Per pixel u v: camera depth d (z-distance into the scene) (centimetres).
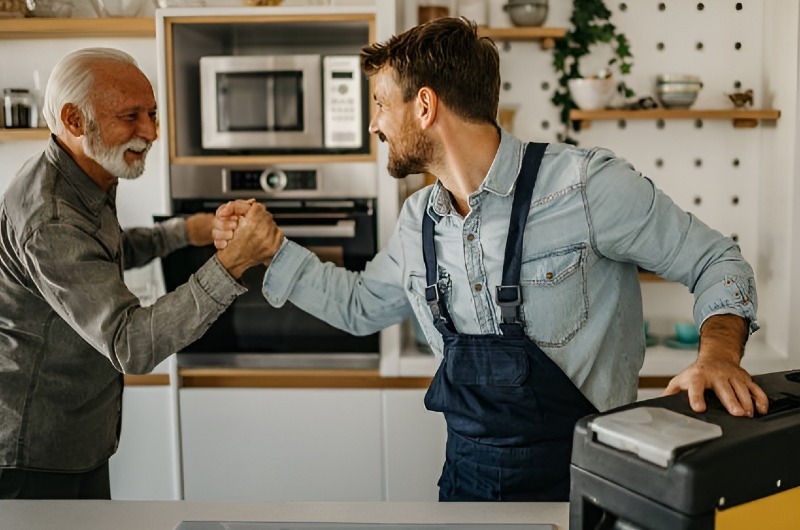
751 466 88
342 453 266
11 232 170
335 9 257
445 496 156
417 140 150
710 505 85
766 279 289
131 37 295
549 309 147
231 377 270
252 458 268
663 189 298
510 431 147
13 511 129
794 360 267
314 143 260
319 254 259
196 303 168
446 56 144
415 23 286
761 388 107
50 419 178
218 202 268
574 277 146
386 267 175
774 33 283
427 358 263
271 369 267
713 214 298
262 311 263
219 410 267
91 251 167
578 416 149
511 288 146
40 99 286
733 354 121
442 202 152
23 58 302
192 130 273
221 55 291
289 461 268
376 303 177
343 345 263
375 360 263
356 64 256
